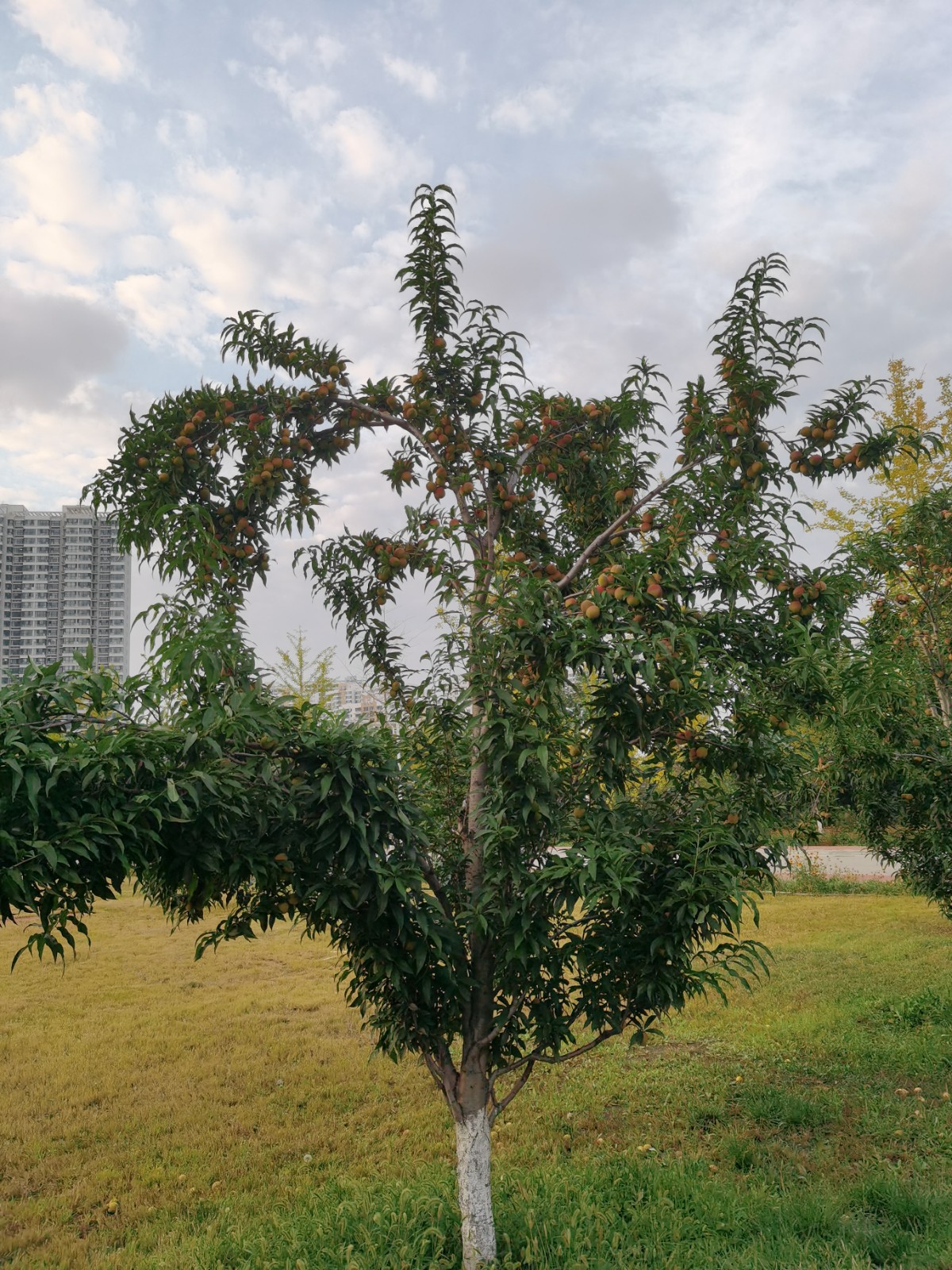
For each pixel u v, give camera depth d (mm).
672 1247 3801
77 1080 6586
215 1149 5375
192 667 3092
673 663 3273
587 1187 4391
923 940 11109
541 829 3762
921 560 7941
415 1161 5027
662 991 3590
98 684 2939
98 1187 4820
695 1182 4430
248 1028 8023
